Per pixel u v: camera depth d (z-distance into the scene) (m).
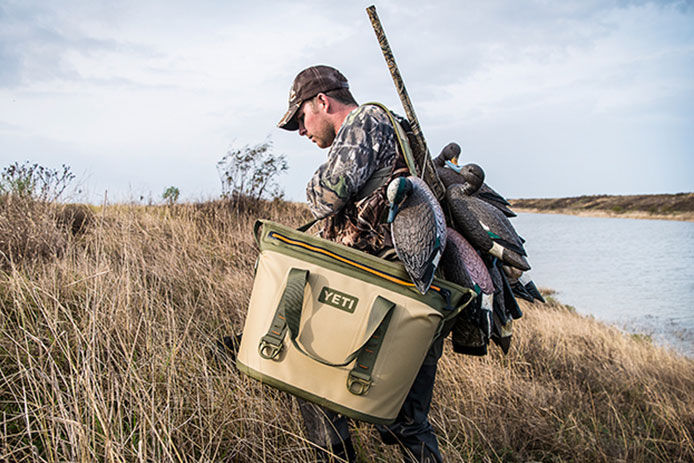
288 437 2.06
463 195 1.75
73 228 4.50
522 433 2.90
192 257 4.37
